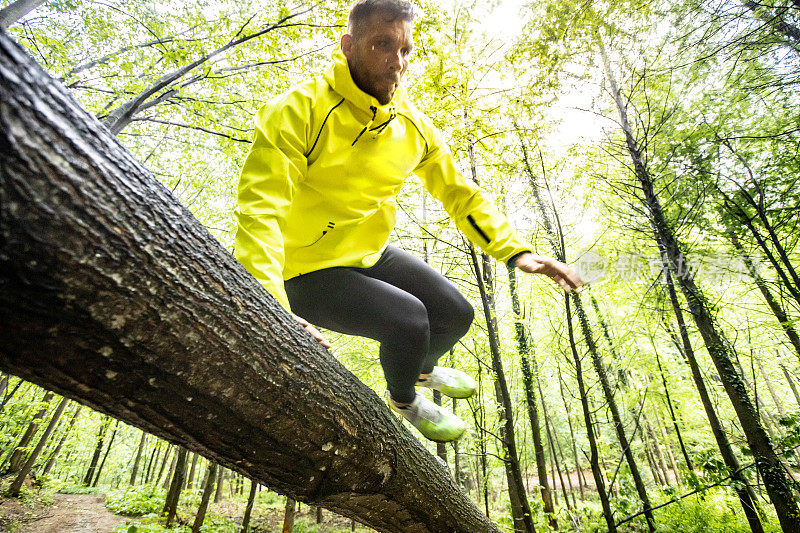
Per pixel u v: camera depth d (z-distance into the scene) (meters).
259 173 0.98
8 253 0.38
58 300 0.43
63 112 0.43
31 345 0.45
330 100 1.12
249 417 0.68
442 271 5.27
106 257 0.45
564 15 5.50
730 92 5.93
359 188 1.20
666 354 9.01
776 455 5.53
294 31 5.75
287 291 1.24
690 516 6.82
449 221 4.16
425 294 1.33
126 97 6.53
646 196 6.23
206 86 6.73
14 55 0.39
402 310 1.11
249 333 0.65
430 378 1.62
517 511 6.44
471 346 6.61
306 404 0.75
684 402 9.26
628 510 6.29
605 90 6.30
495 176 5.25
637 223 6.12
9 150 0.37
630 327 6.76
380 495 1.04
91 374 0.51
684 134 6.42
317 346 0.83
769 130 5.93
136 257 0.48
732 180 5.87
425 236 4.43
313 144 1.11
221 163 9.14
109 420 15.10
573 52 5.85
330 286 1.17
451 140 4.45
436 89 4.52
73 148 0.43
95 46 6.65
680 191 6.21
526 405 8.15
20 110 0.38
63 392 0.55
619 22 5.71
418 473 1.13
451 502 1.29
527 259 1.30
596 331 6.57
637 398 7.25
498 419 5.71
